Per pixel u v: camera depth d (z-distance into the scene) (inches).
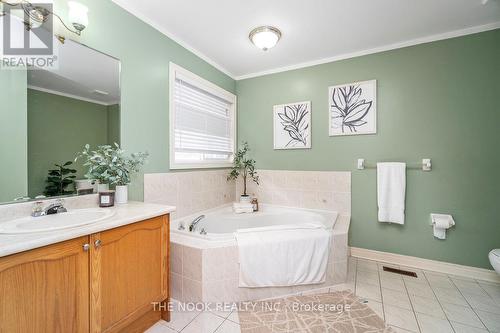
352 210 102.6
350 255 102.5
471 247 83.7
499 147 79.9
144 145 76.6
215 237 70.5
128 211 55.1
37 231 37.9
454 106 85.4
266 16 76.4
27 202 49.1
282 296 70.8
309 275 71.8
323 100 107.7
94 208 58.0
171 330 56.8
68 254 39.0
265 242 68.3
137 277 51.4
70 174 56.9
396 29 83.8
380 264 93.9
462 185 84.7
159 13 75.2
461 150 84.7
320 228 78.1
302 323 58.9
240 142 128.3
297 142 113.2
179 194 91.0
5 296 32.1
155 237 56.1
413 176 91.6
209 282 65.2
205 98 108.9
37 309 35.3
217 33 86.9
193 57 97.4
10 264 32.4
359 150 100.9
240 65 114.7
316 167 109.9
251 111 125.3
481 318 61.0
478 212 82.8
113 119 67.1
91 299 42.3
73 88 57.8
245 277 66.7
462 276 84.0
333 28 83.1
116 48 67.7
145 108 76.9
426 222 89.8
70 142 57.1
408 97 92.0
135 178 73.5
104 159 61.1
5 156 46.7
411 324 58.7
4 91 46.6
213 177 111.2
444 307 65.7
